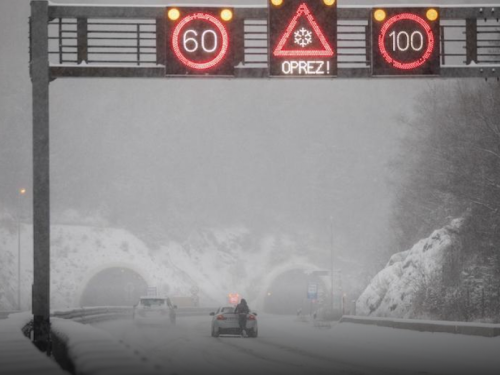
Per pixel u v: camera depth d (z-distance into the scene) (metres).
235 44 59.19
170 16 57.84
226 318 107.31
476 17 59.88
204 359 65.50
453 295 133.00
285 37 58.25
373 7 58.88
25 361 26.91
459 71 59.91
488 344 75.62
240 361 63.56
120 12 59.88
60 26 60.78
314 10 58.31
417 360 64.69
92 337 40.19
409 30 59.03
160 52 59.75
